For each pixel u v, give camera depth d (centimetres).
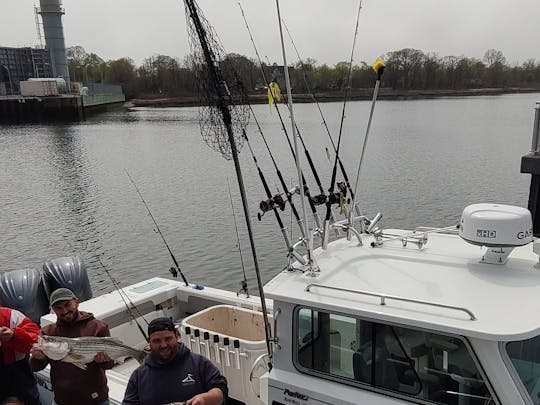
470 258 357
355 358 312
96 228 1862
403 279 332
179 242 1628
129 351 411
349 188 414
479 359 267
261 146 2897
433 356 284
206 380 337
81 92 9662
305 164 2458
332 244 409
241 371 438
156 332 327
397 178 2372
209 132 332
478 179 2323
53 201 2339
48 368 503
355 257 376
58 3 9750
